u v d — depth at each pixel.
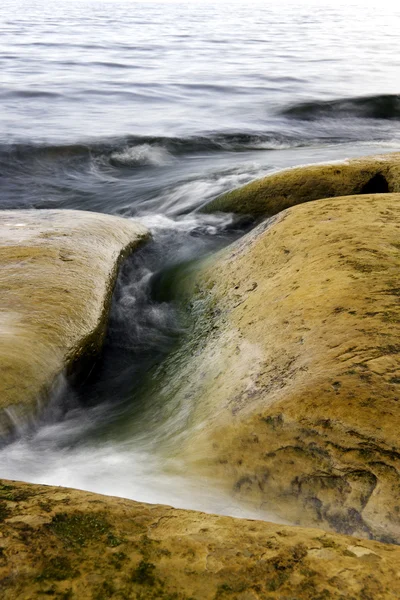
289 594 1.30
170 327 4.05
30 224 5.07
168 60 24.05
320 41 35.88
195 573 1.37
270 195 6.04
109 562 1.41
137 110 14.39
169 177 9.07
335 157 9.49
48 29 38.94
